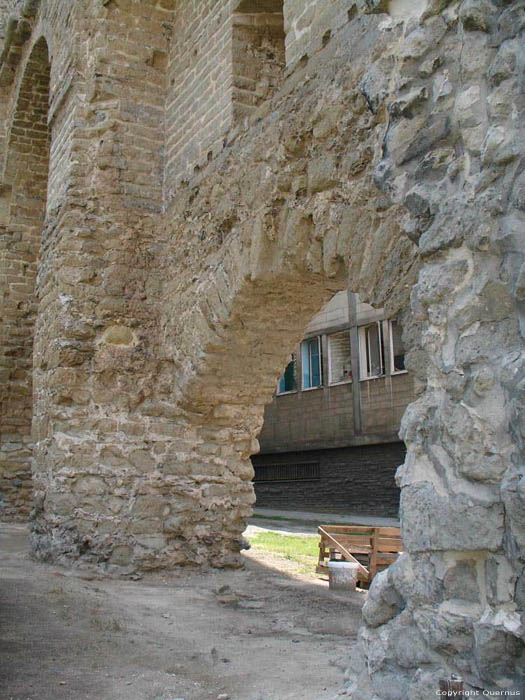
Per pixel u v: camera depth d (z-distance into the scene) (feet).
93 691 12.21
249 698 12.13
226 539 25.58
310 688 12.55
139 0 27.73
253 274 19.19
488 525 9.29
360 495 62.85
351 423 63.16
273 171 18.51
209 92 24.00
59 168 27.96
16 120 41.14
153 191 26.96
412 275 13.03
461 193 10.61
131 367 25.53
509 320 9.62
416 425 10.72
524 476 8.79
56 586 20.27
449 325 10.48
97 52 26.91
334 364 66.18
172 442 25.35
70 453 24.26
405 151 12.03
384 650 10.49
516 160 9.69
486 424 9.55
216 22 24.08
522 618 8.65
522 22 9.83
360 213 14.89
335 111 15.87
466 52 10.75
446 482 10.09
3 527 36.22
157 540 24.43
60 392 24.59
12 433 40.16
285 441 70.44
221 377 23.80
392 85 13.21
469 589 9.54
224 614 18.90
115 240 26.07
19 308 40.96
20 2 37.52
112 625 16.46
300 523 51.60
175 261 25.44
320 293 20.34
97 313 25.45
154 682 12.87
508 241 9.62
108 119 26.66
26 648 14.15
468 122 10.61
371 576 23.76
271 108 19.25
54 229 27.07
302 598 21.16
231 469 26.05
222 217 21.38
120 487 24.44
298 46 18.39
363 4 14.96
